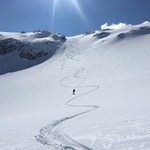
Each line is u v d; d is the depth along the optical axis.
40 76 108.44
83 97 54.62
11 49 179.25
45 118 31.88
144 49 115.06
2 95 84.00
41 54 162.00
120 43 140.88
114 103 36.03
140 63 89.12
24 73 123.75
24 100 67.69
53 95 67.62
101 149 13.84
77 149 14.66
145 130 16.11
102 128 19.36
